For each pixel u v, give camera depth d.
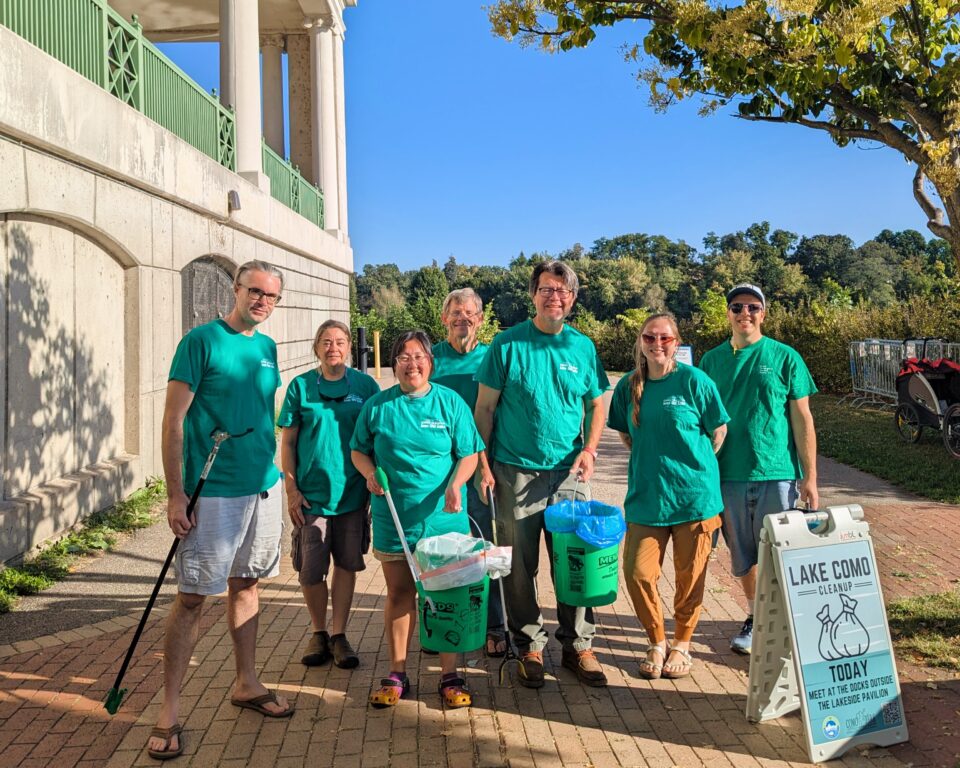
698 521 4.20
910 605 5.16
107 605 5.50
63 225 7.34
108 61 7.98
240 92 13.06
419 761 3.47
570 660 4.36
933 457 10.84
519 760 3.47
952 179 5.12
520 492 4.29
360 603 5.52
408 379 4.00
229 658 4.58
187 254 10.05
